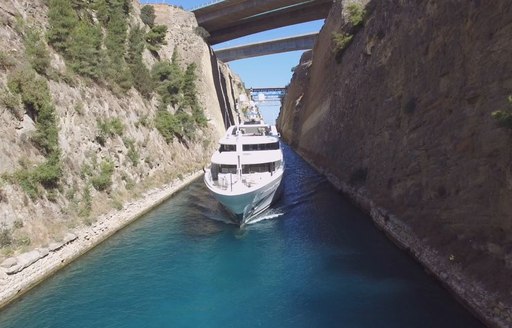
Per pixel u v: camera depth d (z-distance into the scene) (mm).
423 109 18859
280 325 14172
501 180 12625
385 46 25609
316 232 23031
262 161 26047
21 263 15891
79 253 19953
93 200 22953
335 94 38938
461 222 14766
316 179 38188
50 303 15734
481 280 12812
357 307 14922
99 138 25312
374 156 25328
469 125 14711
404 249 18594
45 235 18094
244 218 24344
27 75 19531
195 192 34406
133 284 17453
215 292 16766
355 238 21422
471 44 15203
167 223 25797
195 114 46969
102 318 14789
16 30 21062
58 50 24406
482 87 14188
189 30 58750
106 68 29516
